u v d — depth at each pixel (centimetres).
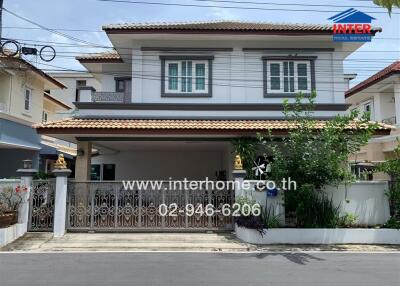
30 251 1052
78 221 1280
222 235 1257
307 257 990
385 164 1296
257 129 1400
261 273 803
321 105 1631
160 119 1595
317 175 1189
